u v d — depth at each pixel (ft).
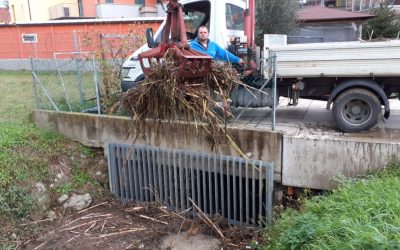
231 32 19.30
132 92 11.79
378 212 9.68
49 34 54.95
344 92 15.61
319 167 14.85
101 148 20.07
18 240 14.57
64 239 14.78
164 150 17.37
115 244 14.44
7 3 97.14
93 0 73.77
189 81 11.33
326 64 14.92
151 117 11.71
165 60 10.41
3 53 56.90
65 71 26.11
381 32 51.93
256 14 43.68
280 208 14.99
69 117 20.38
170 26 10.44
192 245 14.67
